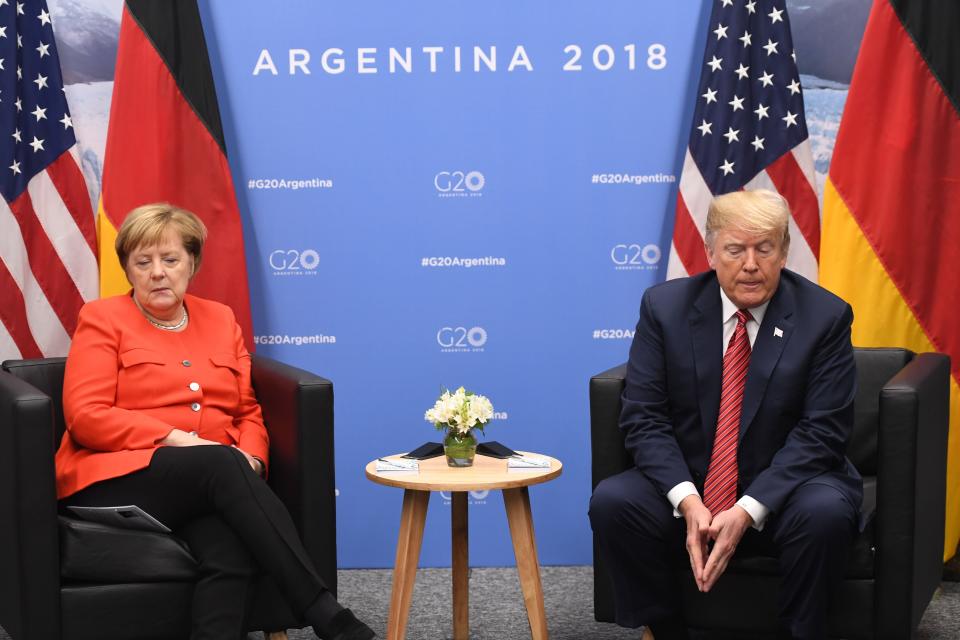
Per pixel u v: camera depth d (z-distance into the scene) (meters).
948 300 3.38
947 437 2.90
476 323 3.64
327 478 2.60
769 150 3.48
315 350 3.64
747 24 3.48
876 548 2.39
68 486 2.54
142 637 2.39
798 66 3.66
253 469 2.52
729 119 3.47
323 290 3.62
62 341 3.53
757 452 2.47
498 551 3.67
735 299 2.47
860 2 3.63
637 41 3.57
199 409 2.74
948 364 2.91
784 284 2.55
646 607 2.46
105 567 2.36
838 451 2.42
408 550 2.68
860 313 3.42
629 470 2.58
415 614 3.13
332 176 3.61
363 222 3.62
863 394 2.96
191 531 2.46
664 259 3.62
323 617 2.37
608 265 3.62
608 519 2.42
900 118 3.39
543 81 3.59
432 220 3.62
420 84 3.59
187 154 3.47
